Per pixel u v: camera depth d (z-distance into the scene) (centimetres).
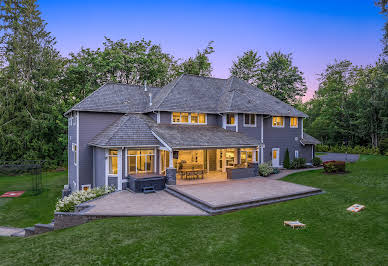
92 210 1267
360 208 1180
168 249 823
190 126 2267
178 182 1845
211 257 764
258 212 1223
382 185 1652
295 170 2634
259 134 2464
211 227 1020
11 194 2364
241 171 2016
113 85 2500
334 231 949
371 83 4184
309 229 980
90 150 2109
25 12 3678
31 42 3641
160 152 1941
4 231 1513
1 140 3297
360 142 4747
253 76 4291
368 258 732
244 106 2366
